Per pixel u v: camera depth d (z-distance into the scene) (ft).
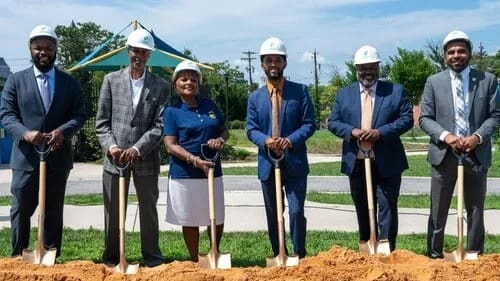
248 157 71.20
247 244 24.03
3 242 24.17
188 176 18.61
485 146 18.94
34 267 17.16
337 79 166.30
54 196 19.13
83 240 24.95
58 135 18.11
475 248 19.47
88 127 67.46
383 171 19.03
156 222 19.57
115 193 19.07
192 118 18.62
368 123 19.16
